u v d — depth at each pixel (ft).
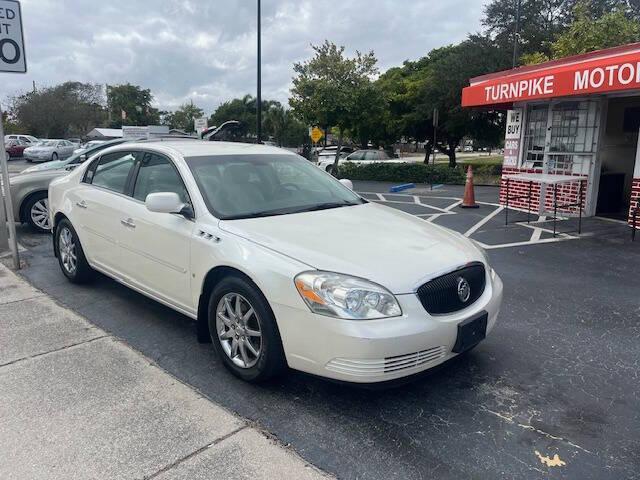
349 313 9.77
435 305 10.58
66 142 117.08
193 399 11.06
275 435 9.84
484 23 84.23
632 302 17.38
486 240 27.20
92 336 14.32
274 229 12.01
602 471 8.87
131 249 14.90
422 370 10.32
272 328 10.77
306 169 16.29
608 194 34.73
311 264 10.44
